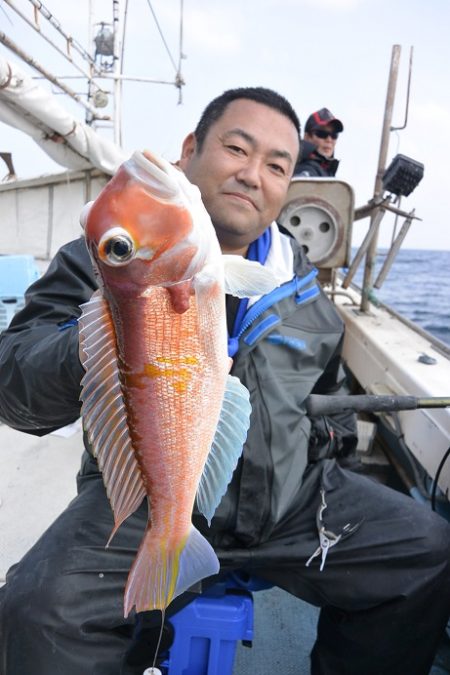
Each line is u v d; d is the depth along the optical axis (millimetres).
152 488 507
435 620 734
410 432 1065
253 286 566
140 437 490
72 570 634
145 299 455
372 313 1646
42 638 585
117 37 2715
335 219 1496
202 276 478
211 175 733
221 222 745
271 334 791
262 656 885
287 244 869
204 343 490
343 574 743
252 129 717
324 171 1796
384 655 742
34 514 1022
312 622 964
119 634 658
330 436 908
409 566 727
